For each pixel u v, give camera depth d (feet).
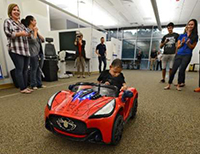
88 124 2.78
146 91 9.17
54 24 29.91
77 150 3.18
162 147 3.37
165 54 11.55
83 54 14.87
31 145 3.32
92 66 19.86
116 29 37.17
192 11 21.94
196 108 6.13
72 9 22.77
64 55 14.84
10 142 3.43
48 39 12.63
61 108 3.10
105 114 2.93
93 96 3.51
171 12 22.81
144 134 3.93
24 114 5.10
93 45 19.62
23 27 7.53
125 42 37.19
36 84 9.29
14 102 6.41
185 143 3.56
